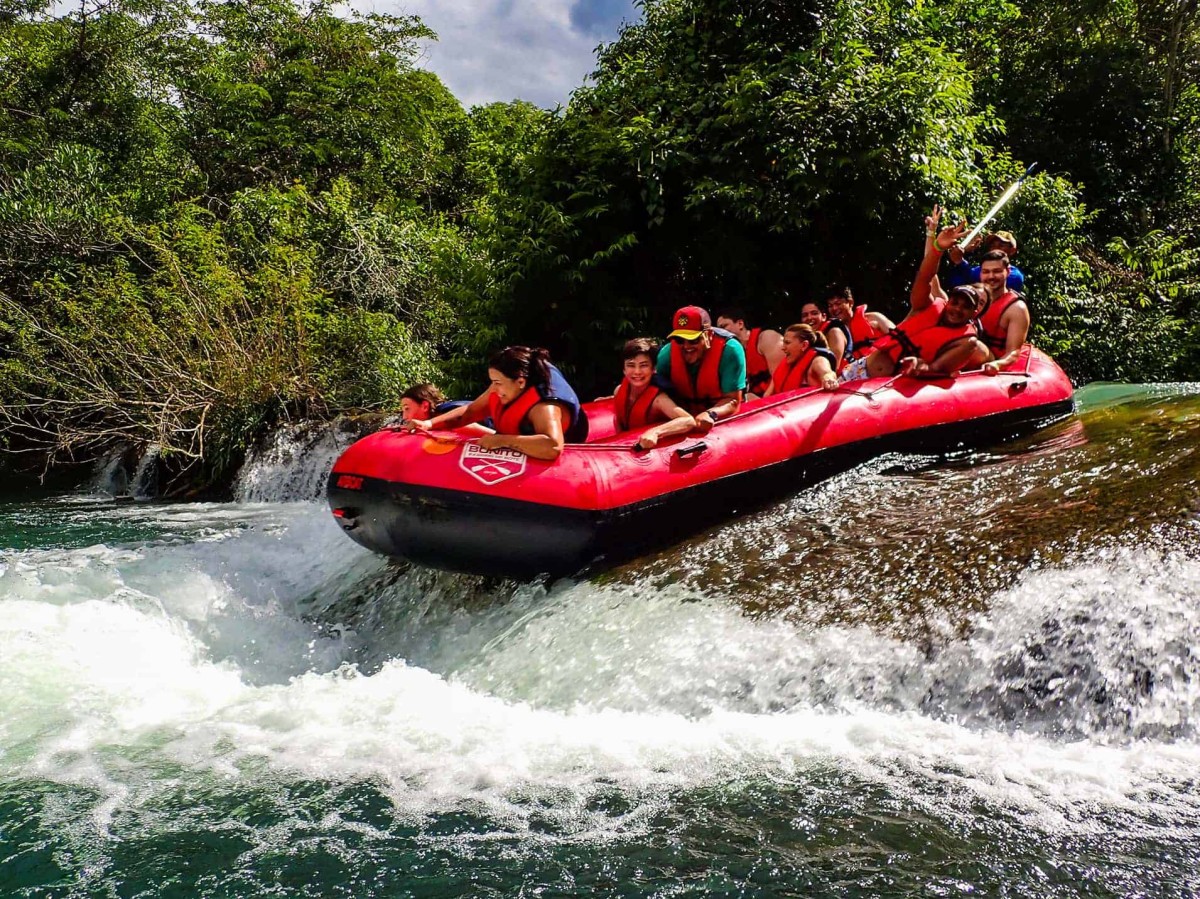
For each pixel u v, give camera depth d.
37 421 13.93
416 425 5.38
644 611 4.56
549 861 2.94
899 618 4.02
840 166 10.20
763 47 10.88
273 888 2.86
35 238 15.98
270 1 22.27
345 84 21.23
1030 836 2.86
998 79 15.78
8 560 7.82
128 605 5.72
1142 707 3.35
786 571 4.58
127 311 13.12
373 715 4.22
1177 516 4.02
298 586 6.59
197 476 12.93
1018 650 3.67
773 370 6.90
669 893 2.73
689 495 5.20
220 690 4.66
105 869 2.99
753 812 3.14
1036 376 6.82
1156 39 18.31
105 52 20.94
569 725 3.98
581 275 10.56
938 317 6.38
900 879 2.71
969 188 10.98
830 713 3.80
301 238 15.40
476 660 4.82
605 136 10.77
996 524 4.50
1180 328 13.62
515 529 4.88
